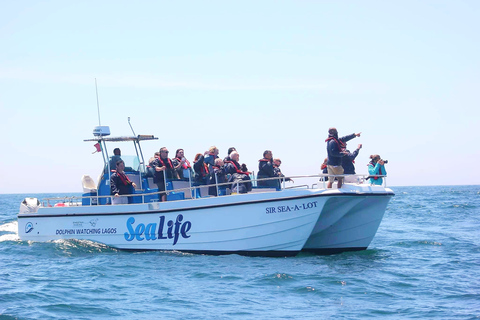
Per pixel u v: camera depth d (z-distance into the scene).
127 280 26.72
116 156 36.22
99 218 34.84
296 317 20.62
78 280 26.91
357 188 30.52
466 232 48.75
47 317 20.66
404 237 44.59
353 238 33.38
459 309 21.39
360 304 22.38
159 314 21.12
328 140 30.64
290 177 30.53
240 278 26.72
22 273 28.80
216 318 20.61
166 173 34.53
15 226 57.97
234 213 31.33
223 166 33.47
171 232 32.84
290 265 29.58
